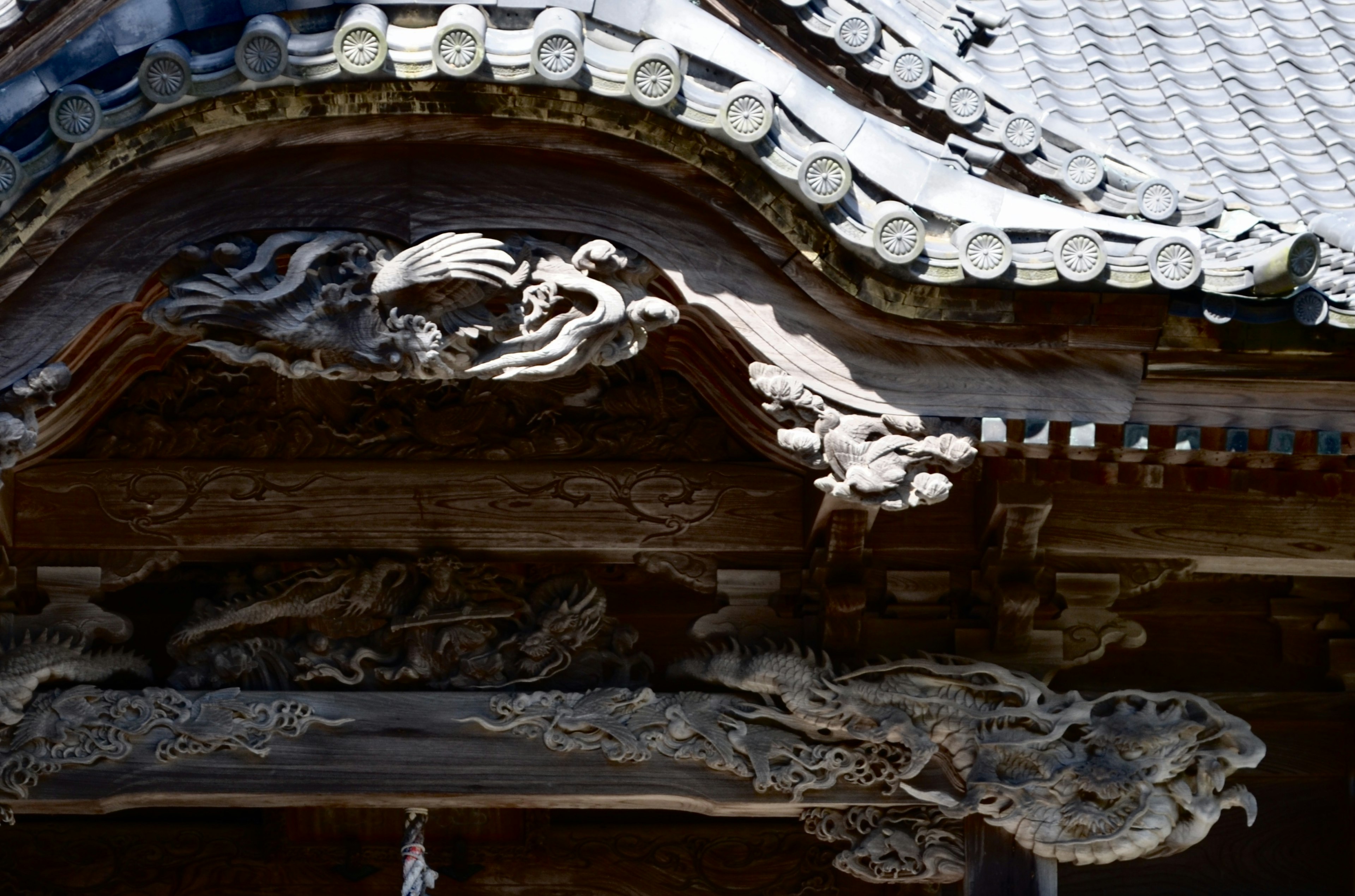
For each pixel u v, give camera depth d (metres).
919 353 7.57
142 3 6.81
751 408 8.52
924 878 8.95
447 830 10.59
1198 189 9.32
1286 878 10.06
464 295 7.30
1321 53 11.14
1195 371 7.56
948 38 10.16
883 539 9.04
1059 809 8.70
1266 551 8.83
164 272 7.37
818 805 8.87
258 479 9.06
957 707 8.79
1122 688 9.48
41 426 8.37
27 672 8.66
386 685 8.95
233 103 7.04
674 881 10.60
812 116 7.23
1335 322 7.27
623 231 7.46
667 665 9.28
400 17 7.07
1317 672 9.64
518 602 9.09
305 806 9.02
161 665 9.23
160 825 10.64
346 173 7.37
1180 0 11.37
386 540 9.05
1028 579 8.94
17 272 7.24
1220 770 8.80
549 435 9.16
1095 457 7.82
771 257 7.46
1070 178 8.07
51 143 6.89
